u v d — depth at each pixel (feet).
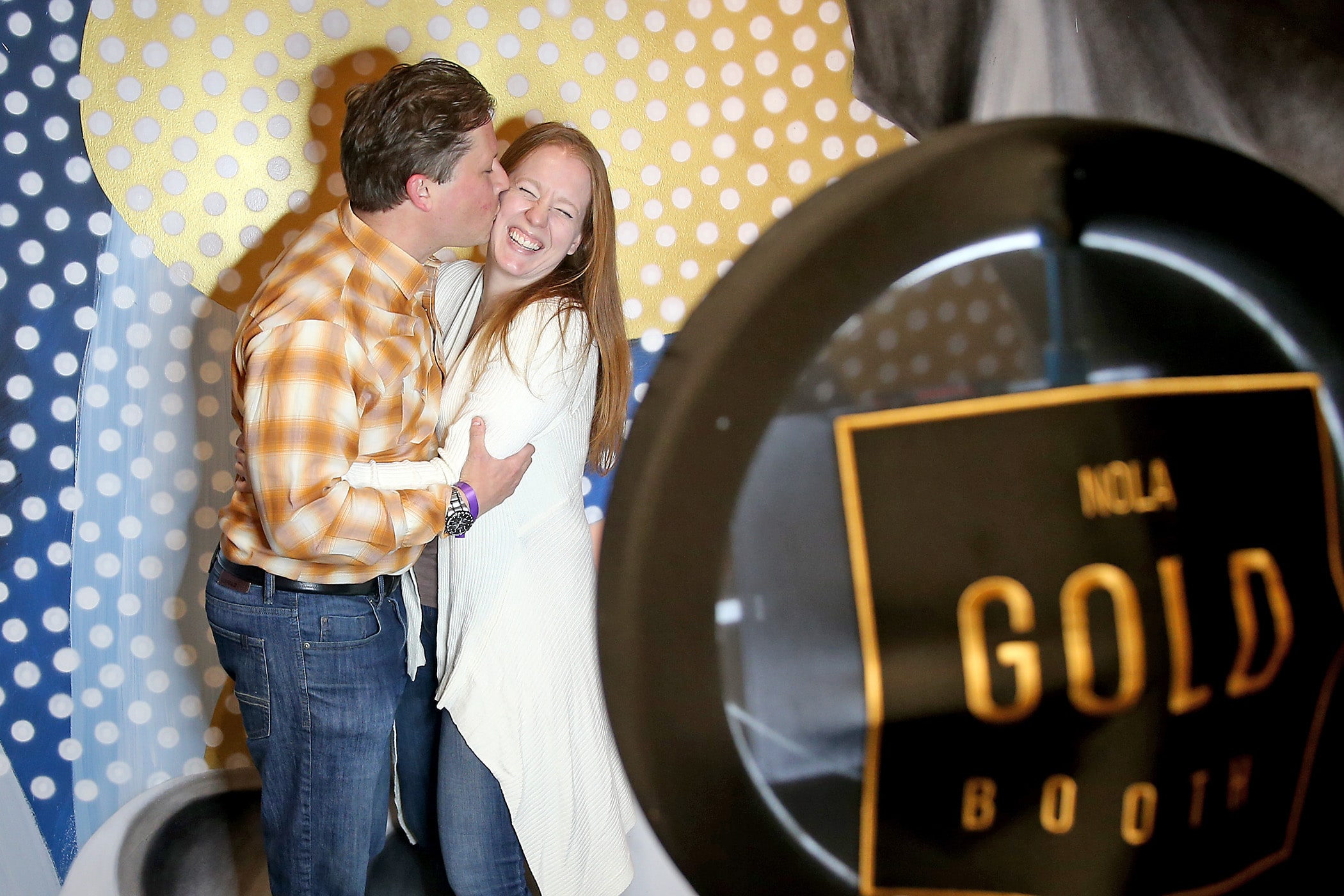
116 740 5.59
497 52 5.34
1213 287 0.89
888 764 0.87
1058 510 0.86
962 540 0.85
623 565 0.87
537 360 4.20
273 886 4.48
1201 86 5.81
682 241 5.71
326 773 4.26
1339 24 5.70
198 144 5.16
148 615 5.52
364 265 4.08
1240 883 0.90
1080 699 0.86
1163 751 0.87
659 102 5.54
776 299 0.84
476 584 4.38
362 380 4.01
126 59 5.06
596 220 4.57
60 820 5.60
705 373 0.85
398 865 5.61
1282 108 5.83
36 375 5.23
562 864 4.56
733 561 0.85
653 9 5.44
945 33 5.70
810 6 5.58
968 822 0.87
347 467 3.89
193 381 5.36
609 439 5.01
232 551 4.24
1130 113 5.84
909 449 0.85
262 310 3.97
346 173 4.18
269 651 4.17
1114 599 0.86
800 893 0.88
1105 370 0.87
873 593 0.85
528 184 4.39
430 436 4.49
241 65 5.13
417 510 3.94
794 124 5.68
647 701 0.87
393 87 4.02
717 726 0.86
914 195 0.86
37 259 5.16
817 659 0.86
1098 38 5.76
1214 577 0.87
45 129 5.06
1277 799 0.90
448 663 4.49
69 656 5.49
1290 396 0.90
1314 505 0.90
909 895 0.88
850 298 0.84
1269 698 0.89
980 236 0.86
